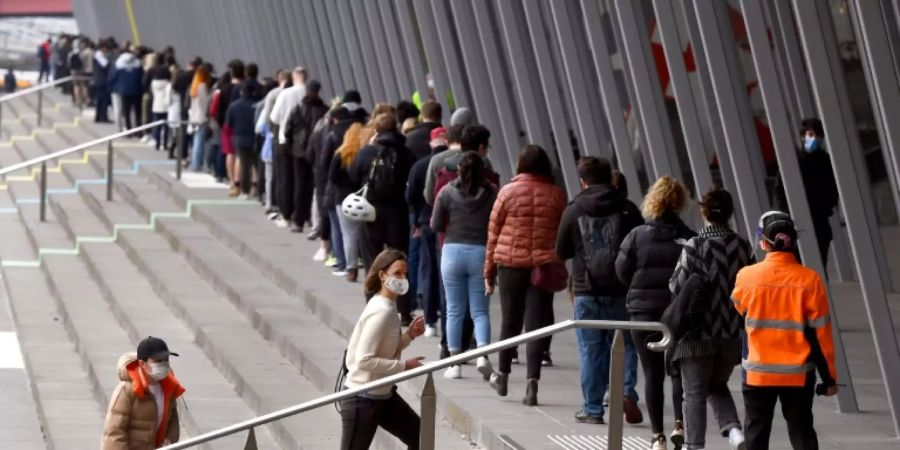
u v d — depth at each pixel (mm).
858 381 26406
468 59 39188
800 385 18578
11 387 35188
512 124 37906
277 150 44219
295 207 44188
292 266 39125
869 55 21375
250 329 35375
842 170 22594
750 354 18797
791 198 23922
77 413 31359
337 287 36281
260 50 65812
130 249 47000
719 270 19797
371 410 20125
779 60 33750
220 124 51812
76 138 72812
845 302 33500
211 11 76125
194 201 51031
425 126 31250
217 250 44125
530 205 24000
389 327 20250
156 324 37406
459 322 26109
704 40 24422
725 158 30469
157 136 65375
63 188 62750
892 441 22188
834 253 36375
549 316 24234
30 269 49125
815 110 33000
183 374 32281
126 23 104125
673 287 19938
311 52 58906
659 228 20938
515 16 36844
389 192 30766
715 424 23156
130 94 70250
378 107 32031
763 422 18875
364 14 50688
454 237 25875
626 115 39812
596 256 22078
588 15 31016
